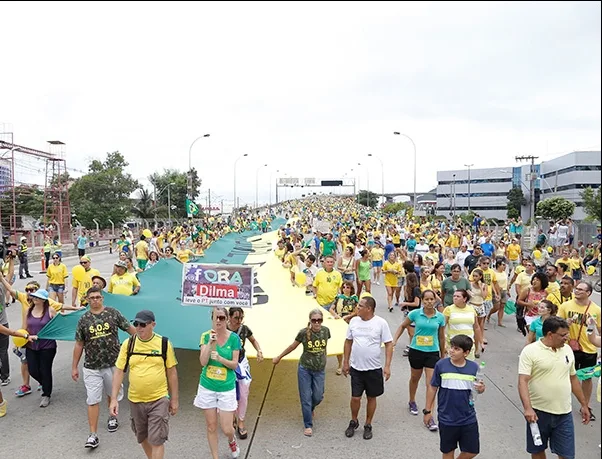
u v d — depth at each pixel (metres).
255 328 8.45
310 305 10.02
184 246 24.62
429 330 6.79
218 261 18.31
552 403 4.96
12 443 6.23
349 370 6.54
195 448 6.07
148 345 5.18
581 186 77.75
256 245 23.62
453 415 5.02
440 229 41.59
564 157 83.06
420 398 7.75
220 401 5.52
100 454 5.95
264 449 6.05
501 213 109.56
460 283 9.77
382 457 5.86
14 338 7.39
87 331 6.14
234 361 5.53
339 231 33.97
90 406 6.10
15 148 39.25
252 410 7.25
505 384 8.38
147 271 12.11
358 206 130.62
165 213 70.25
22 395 7.82
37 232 40.56
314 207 123.75
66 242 45.06
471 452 5.03
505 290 12.27
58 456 5.90
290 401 7.60
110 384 6.27
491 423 6.84
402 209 96.62
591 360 6.70
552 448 5.08
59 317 7.29
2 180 46.22
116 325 6.35
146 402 5.12
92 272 11.80
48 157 44.44
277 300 10.42
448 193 116.62
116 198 64.94
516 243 21.30
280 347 7.52
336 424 6.79
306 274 11.77
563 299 7.80
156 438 5.07
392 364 9.61
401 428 6.65
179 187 79.38
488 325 12.54
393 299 16.02
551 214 69.25
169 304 8.98
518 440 6.31
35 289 7.50
